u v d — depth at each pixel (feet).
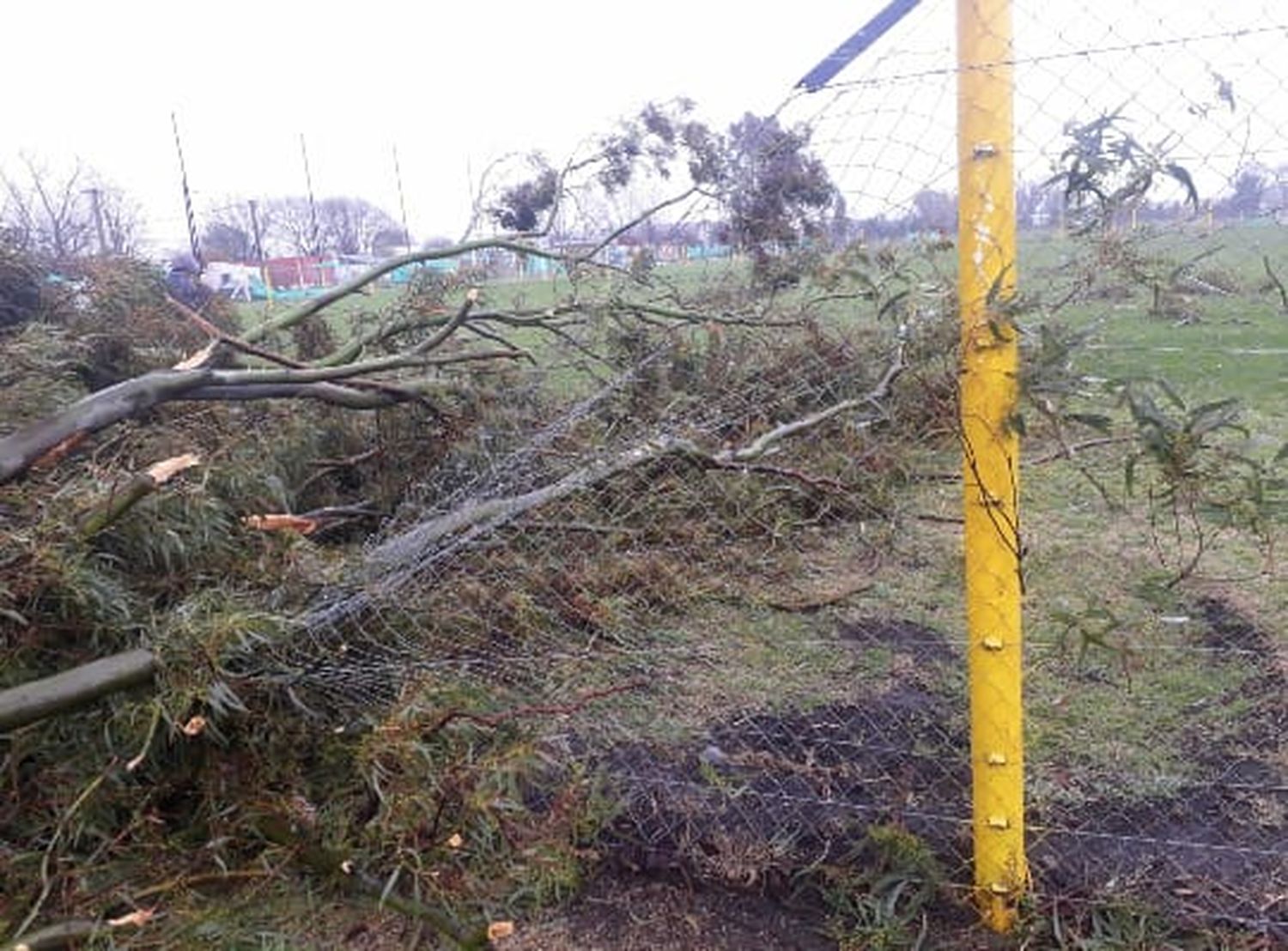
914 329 8.12
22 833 7.38
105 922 6.68
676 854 7.80
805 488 12.05
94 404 9.06
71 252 18.61
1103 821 7.94
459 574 9.93
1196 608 11.49
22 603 8.03
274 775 7.85
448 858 7.10
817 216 8.63
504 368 13.91
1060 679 10.18
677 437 11.13
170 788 7.84
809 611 11.89
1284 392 16.78
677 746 9.21
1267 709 9.48
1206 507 6.55
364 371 11.94
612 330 13.70
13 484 8.84
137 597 8.69
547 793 8.39
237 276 34.96
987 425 5.99
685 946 7.08
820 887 7.44
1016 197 6.38
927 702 10.06
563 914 7.41
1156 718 9.44
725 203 9.70
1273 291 6.54
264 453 12.16
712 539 11.72
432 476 12.66
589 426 11.58
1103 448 9.25
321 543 12.89
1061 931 6.75
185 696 7.18
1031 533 13.43
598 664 10.17
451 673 8.66
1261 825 7.82
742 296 11.58
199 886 7.38
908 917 7.00
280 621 7.99
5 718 6.73
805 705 10.02
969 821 7.81
